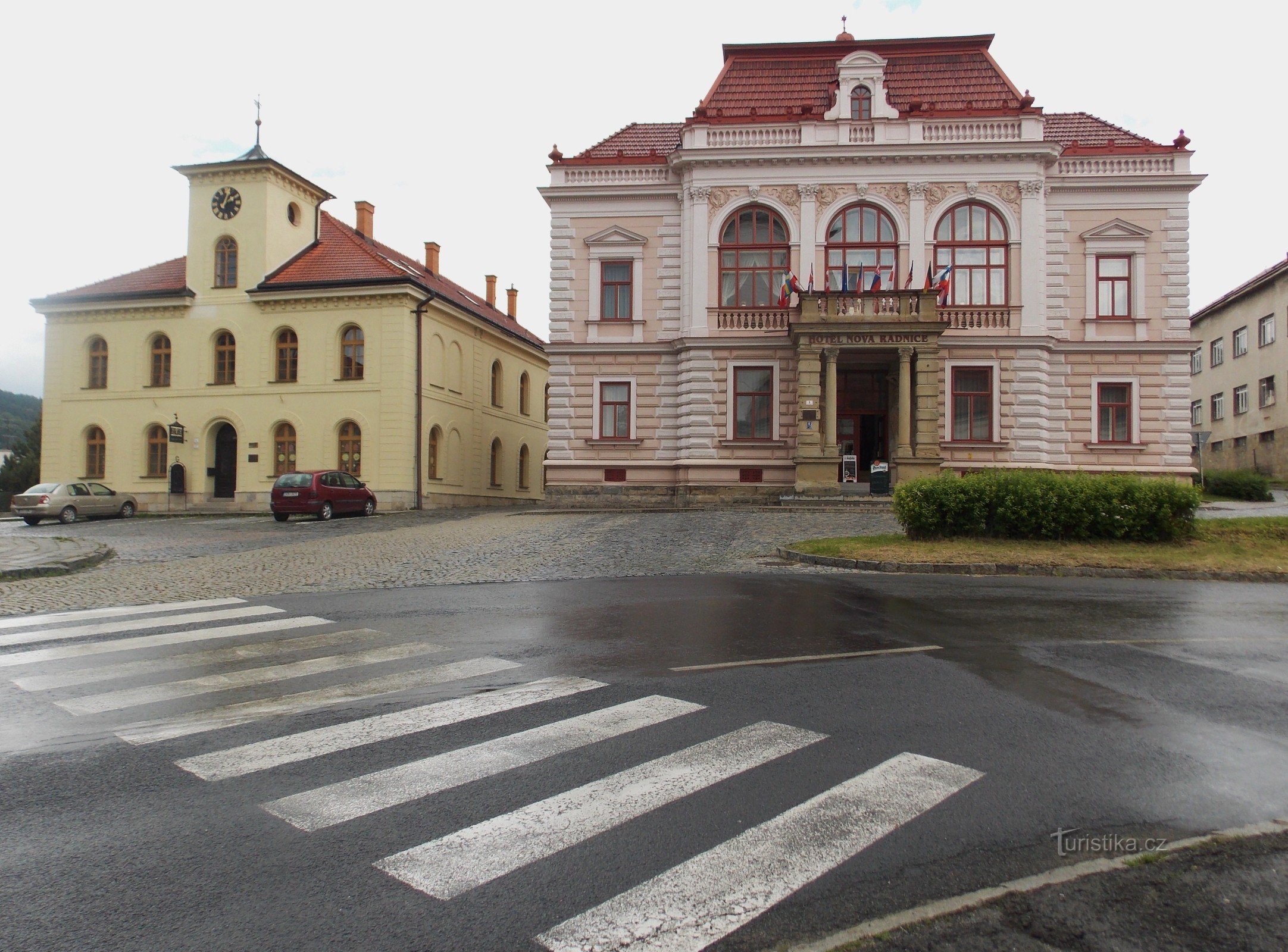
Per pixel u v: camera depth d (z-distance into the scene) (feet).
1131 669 24.68
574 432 105.19
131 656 26.76
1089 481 56.90
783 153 99.76
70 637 29.66
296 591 40.96
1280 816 14.53
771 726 19.35
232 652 27.25
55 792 15.93
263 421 123.75
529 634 29.63
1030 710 20.61
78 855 13.39
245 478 123.85
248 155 127.75
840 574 46.83
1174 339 99.14
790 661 25.59
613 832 13.97
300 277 124.16
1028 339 97.19
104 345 131.95
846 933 10.98
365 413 120.26
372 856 13.26
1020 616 33.35
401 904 11.81
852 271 100.37
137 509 125.90
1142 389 99.86
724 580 44.19
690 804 15.07
